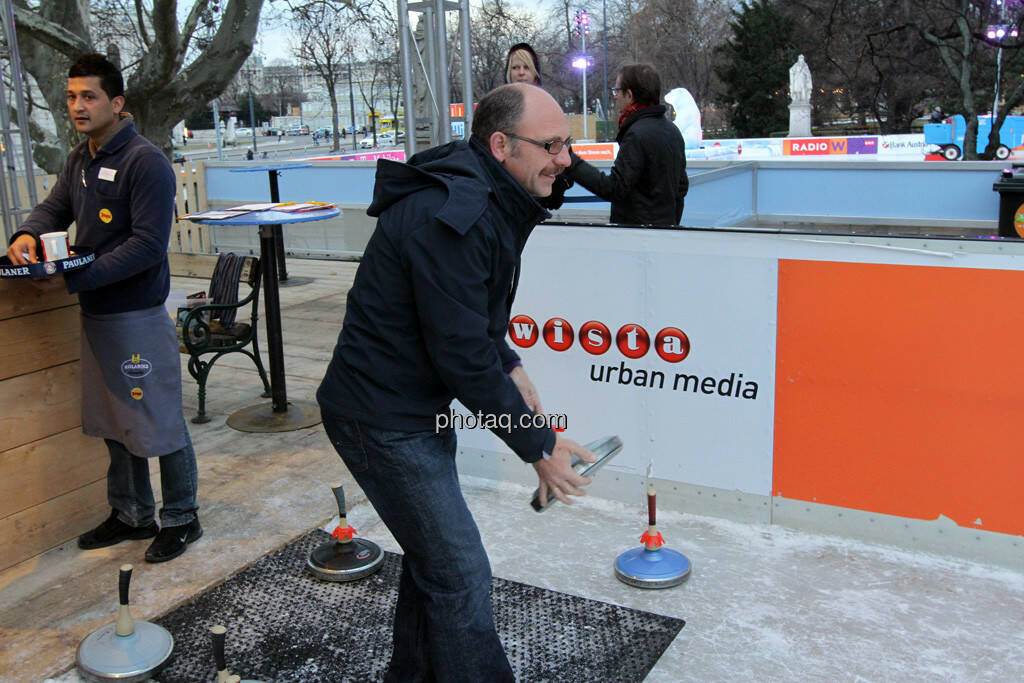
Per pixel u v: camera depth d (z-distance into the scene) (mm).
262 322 7594
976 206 8305
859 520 3244
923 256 2936
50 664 2670
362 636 2770
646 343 3479
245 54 12773
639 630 2740
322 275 9922
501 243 1972
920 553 3154
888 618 2770
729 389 3367
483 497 3807
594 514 3602
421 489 2045
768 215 9328
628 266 3441
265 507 3766
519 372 2328
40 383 3291
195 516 3463
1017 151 22453
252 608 2945
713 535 3367
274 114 78250
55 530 3396
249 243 11031
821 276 3113
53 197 3258
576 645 2668
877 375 3096
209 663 2633
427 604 2125
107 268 2939
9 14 3896
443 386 2062
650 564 3059
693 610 2861
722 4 44969
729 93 41906
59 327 3332
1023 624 2707
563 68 49594
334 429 2078
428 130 5898
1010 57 29031
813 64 36281
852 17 27422
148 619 2887
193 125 80062
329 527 3564
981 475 3004
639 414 3568
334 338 6988
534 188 2014
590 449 2160
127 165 3023
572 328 3605
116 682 2535
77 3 12750
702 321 3354
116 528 3463
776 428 3318
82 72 2945
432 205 1878
